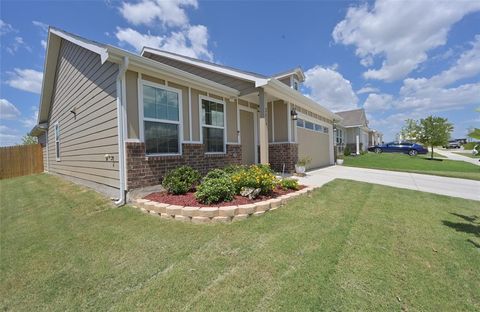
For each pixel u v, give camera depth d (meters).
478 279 2.06
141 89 5.01
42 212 4.75
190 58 8.16
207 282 2.12
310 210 4.06
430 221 3.49
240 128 8.47
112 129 5.04
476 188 6.07
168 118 5.59
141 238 3.16
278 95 7.55
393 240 2.84
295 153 8.98
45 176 10.79
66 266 2.57
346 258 2.43
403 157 18.08
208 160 6.64
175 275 2.26
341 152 21.27
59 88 9.30
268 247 2.73
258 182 4.46
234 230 3.29
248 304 1.82
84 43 5.47
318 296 1.87
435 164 12.99
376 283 2.02
